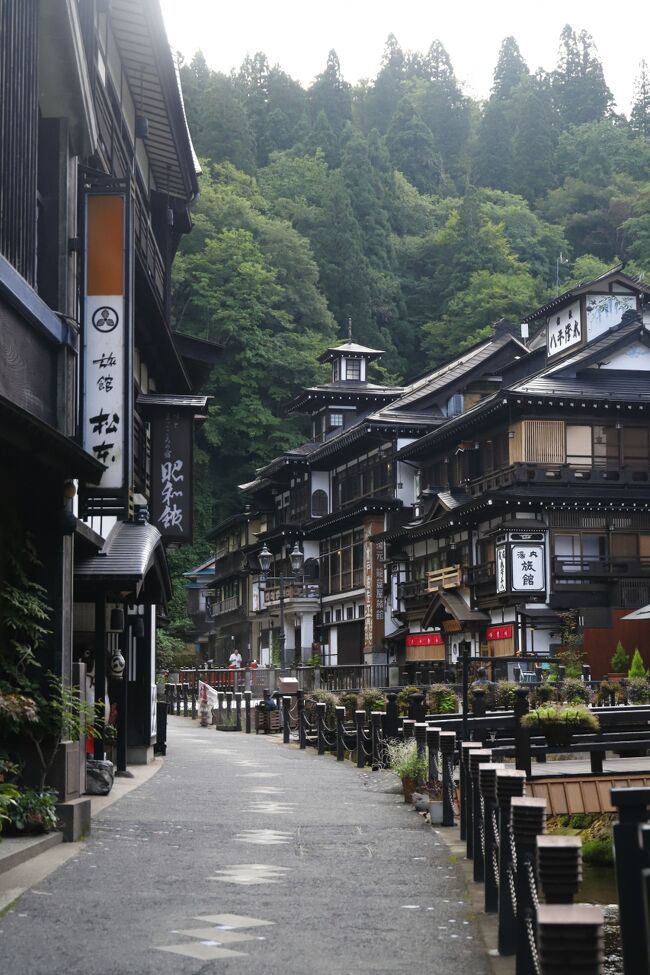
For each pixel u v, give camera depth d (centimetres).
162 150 2389
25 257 1131
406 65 16200
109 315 1334
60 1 1156
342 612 5994
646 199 10538
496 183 12500
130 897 792
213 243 8806
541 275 10269
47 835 1034
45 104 1245
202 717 4003
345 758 2512
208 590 8419
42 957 607
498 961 610
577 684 2808
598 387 4612
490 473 4728
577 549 4400
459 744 1586
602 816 1517
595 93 14500
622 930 407
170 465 2161
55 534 1158
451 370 6050
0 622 1080
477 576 4597
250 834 1182
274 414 8712
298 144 11962
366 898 810
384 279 9981
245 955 616
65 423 1231
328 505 6450
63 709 1111
